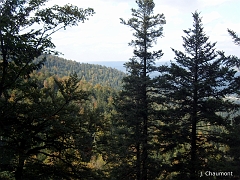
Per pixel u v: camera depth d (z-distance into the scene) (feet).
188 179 43.55
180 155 46.19
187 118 47.11
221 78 42.96
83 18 25.48
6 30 21.95
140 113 49.34
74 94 27.94
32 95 27.66
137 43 51.26
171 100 47.52
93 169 31.42
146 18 50.78
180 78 45.57
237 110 43.06
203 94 43.14
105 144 32.01
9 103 25.49
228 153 44.91
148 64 51.67
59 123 25.67
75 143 28.07
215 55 45.16
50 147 28.71
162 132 47.96
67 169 29.30
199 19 46.11
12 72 24.94
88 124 29.55
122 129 50.67
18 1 23.54
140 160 48.98
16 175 25.14
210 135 45.39
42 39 24.53
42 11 24.06
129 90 52.08
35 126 26.23
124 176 50.55
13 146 24.62
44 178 26.63
